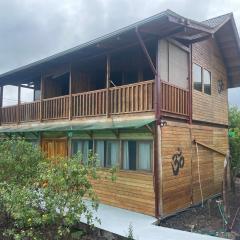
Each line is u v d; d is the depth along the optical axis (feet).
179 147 37.68
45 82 52.06
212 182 45.24
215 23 42.34
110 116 39.19
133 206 35.83
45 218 20.21
